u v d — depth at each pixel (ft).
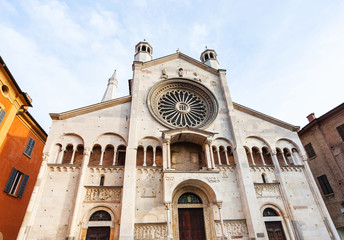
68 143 73.00
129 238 57.82
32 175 89.45
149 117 83.15
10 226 74.59
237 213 71.05
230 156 86.69
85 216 61.67
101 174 69.36
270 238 69.05
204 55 124.16
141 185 69.15
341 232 90.33
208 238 67.72
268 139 88.17
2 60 58.90
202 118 91.76
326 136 97.45
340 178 89.20
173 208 70.59
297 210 74.18
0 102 63.67
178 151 84.64
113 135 77.41
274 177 80.59
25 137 82.64
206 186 70.74
